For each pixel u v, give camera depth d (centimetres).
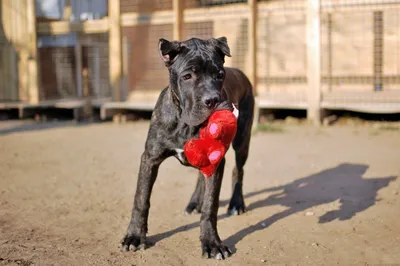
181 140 373
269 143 820
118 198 531
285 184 580
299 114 1073
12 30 1207
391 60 1031
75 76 1246
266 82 1123
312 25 975
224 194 551
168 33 1124
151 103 1091
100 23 1130
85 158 730
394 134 868
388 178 590
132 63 1162
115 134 941
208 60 347
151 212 484
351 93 1038
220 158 336
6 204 508
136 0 1130
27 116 1195
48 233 426
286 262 365
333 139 841
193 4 1152
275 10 1016
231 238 415
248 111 496
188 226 445
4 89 1231
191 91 345
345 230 429
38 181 601
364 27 1045
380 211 475
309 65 984
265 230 433
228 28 1101
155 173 396
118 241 408
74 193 550
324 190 550
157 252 386
